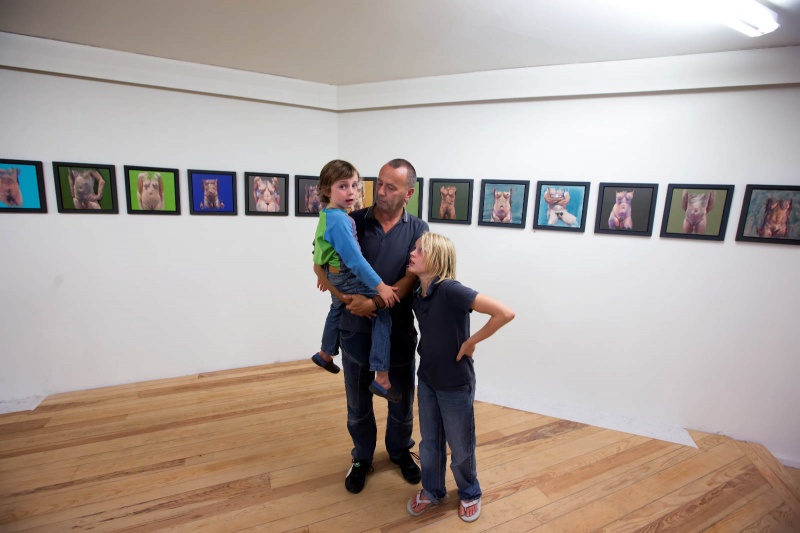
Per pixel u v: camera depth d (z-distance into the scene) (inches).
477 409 103.7
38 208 94.7
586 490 74.8
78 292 101.7
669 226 90.7
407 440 77.6
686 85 84.1
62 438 84.7
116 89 97.2
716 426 94.3
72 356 103.7
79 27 81.9
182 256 111.0
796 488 76.5
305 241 124.9
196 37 85.9
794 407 87.0
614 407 102.0
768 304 86.0
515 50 87.6
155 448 82.6
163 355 113.7
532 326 106.7
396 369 70.7
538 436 92.1
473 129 105.0
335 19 76.1
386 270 66.3
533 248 103.6
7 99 88.9
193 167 107.7
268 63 100.8
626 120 91.2
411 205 114.7
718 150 85.1
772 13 63.5
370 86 112.1
